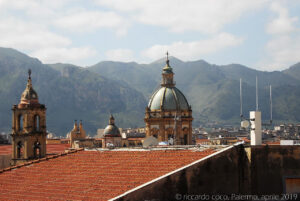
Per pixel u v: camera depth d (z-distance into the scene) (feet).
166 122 470.39
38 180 160.86
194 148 146.41
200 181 121.90
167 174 120.57
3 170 182.39
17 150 338.34
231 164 125.29
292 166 126.93
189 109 480.64
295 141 161.99
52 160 177.06
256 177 124.47
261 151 125.80
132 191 118.83
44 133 341.21
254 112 130.21
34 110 339.16
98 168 153.48
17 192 153.58
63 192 140.97
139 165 143.43
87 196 131.44
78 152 178.70
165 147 156.46
